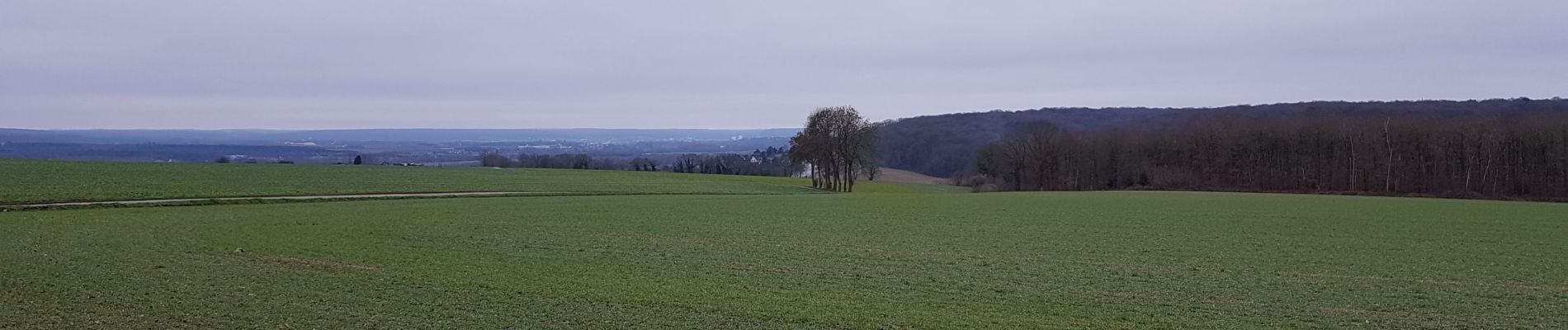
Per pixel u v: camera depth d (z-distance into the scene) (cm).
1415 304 1873
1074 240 3259
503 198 5825
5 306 1677
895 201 5872
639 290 1972
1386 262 2625
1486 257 2788
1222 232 3631
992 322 1650
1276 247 3061
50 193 4969
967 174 12119
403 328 1553
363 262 2444
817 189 8950
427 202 5253
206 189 5694
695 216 4322
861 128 8931
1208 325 1638
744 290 1998
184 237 3095
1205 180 10306
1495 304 1866
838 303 1839
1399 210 5109
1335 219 4356
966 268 2444
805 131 9025
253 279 2078
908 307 1802
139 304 1731
